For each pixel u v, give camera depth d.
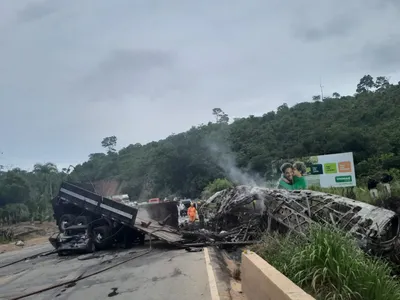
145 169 59.88
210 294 7.93
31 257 17.78
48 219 45.16
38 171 58.22
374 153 35.12
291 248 7.11
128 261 13.33
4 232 31.64
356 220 11.45
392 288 5.50
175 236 16.34
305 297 4.28
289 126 48.12
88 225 16.83
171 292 8.50
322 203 13.17
